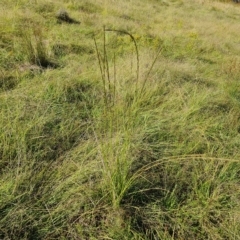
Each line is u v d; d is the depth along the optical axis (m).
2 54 4.07
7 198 2.09
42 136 2.60
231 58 6.18
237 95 4.34
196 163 2.69
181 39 7.07
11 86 3.45
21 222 1.97
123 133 2.66
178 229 2.14
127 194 2.26
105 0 9.60
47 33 5.38
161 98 3.62
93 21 6.90
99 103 3.37
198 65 5.48
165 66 4.57
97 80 3.83
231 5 19.00
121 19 7.80
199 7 14.41
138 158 2.63
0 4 6.22
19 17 5.58
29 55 4.14
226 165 2.54
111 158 2.23
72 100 3.43
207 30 8.96
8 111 2.81
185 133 3.06
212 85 4.58
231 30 9.93
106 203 2.21
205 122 3.29
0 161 2.36
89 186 2.28
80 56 4.75
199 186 2.50
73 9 7.73
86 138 2.85
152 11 10.45
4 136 2.52
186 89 4.07
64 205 2.13
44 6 6.93
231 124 3.38
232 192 2.48
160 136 2.98
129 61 4.42
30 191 2.17
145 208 2.24
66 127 2.89
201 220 2.19
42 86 3.42
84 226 2.07
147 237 2.05
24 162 2.39
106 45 5.48
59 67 4.23
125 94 3.37
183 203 2.34
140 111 3.24
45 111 2.94
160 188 2.28
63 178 2.35
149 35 6.78
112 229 2.05
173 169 2.58
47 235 1.98
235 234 2.13
